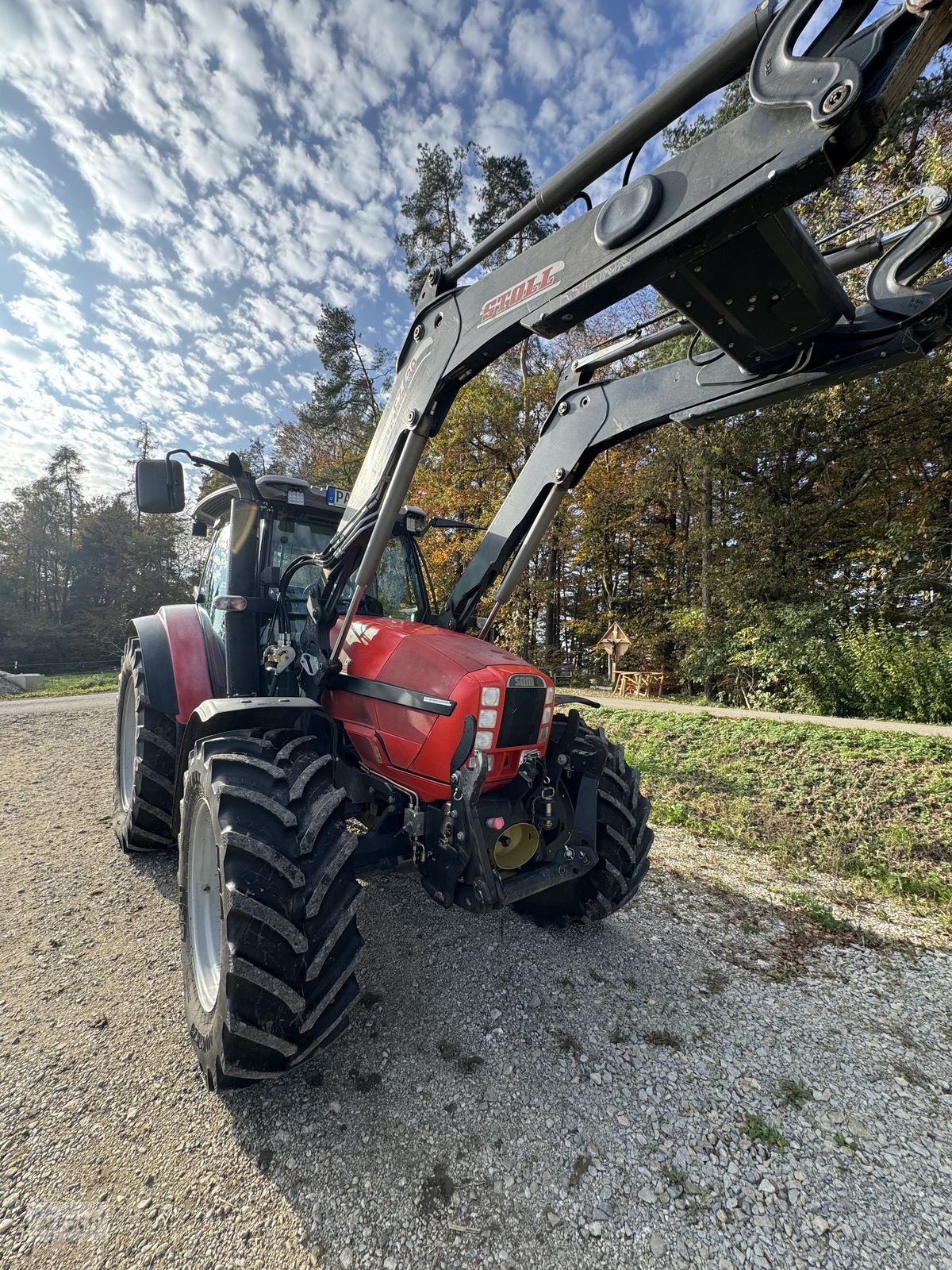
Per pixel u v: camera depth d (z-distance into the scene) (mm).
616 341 2469
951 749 5504
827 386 1951
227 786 1852
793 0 1120
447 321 2090
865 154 1122
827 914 3094
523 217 1735
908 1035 2195
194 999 1991
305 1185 1533
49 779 5488
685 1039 2129
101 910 2980
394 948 2688
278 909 1712
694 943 2816
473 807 1916
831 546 12102
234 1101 1807
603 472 13781
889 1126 1765
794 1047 2109
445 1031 2145
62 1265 1316
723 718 7555
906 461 11297
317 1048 1764
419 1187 1530
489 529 2949
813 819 4684
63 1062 1945
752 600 11625
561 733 2562
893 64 1021
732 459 12156
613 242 1465
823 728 6562
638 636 15977
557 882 2184
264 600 2910
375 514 2373
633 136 1417
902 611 10422
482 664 2195
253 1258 1347
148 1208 1458
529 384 14648
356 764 2584
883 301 1758
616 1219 1456
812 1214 1479
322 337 20547
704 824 4500
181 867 2270
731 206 1245
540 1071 1951
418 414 2152
